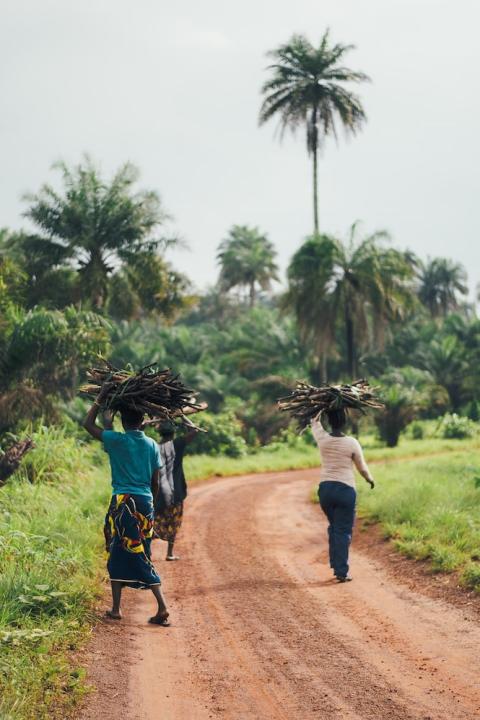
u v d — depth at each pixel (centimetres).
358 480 1730
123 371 675
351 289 4544
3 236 3806
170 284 3981
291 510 1513
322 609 720
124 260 3800
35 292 3700
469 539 907
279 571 903
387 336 5316
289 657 576
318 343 4631
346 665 555
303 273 4506
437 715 456
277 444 3962
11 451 1246
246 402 4688
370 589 798
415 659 564
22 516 1080
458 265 9800
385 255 4581
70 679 510
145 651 590
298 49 5325
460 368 6034
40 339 2066
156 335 6650
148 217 3838
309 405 902
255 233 9294
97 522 1155
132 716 460
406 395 3981
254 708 475
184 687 513
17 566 754
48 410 2095
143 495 650
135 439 653
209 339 6500
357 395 895
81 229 3778
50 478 1518
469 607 692
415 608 710
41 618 630
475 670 535
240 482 2302
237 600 759
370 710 467
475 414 5312
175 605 742
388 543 1018
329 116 5359
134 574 662
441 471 1811
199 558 991
